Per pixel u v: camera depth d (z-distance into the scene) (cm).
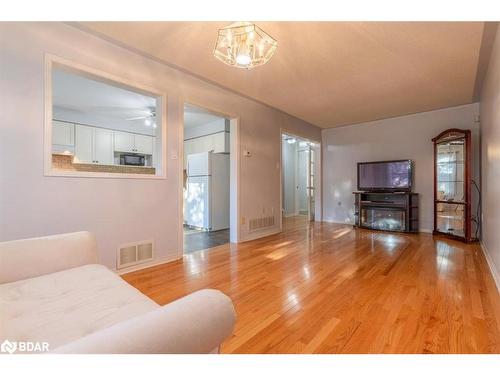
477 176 407
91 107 472
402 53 261
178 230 303
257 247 361
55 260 139
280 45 245
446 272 253
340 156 587
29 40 199
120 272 253
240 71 304
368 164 520
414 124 484
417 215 472
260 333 153
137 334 55
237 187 389
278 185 470
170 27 219
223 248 355
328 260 297
